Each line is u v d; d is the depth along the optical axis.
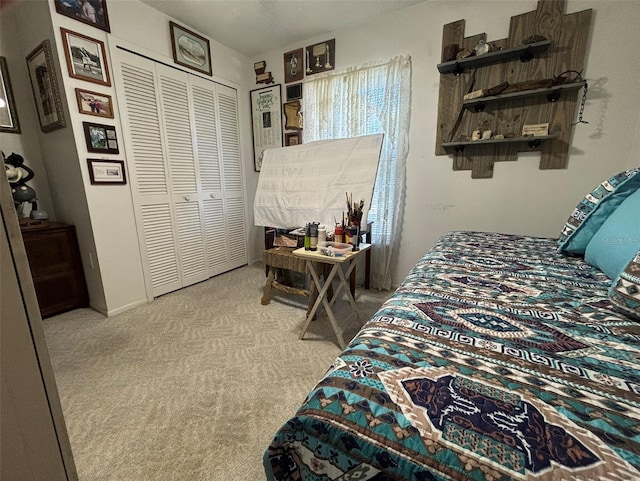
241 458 1.11
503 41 2.12
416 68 2.47
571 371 0.60
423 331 0.76
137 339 1.97
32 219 2.20
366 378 0.57
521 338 0.73
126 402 1.40
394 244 2.87
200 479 1.04
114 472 1.06
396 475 0.43
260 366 1.68
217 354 1.79
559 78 1.91
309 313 2.14
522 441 0.43
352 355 0.66
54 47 1.92
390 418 0.48
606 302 0.95
